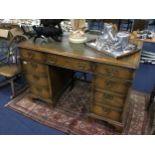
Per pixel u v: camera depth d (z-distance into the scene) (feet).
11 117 6.41
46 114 6.52
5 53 9.91
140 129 5.92
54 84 6.49
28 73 6.40
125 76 4.62
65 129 5.92
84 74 8.32
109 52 4.94
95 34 6.86
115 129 5.82
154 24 16.75
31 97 7.06
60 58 5.32
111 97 5.22
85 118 6.35
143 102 7.19
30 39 6.44
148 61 10.55
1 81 8.32
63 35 6.72
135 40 6.09
